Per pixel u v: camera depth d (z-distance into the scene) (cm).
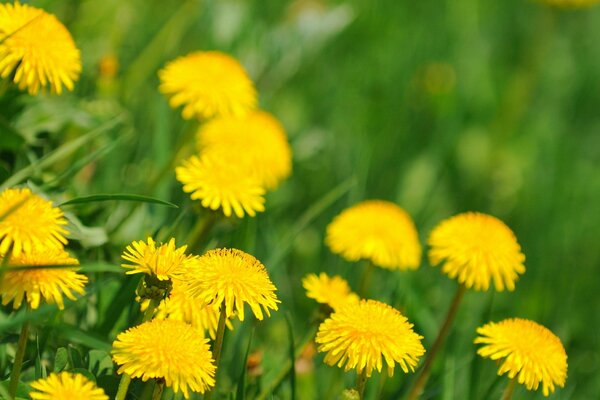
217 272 92
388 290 121
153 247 93
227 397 103
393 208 115
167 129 125
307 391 107
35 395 87
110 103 122
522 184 172
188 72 117
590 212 163
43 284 91
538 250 147
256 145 119
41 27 101
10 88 109
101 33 152
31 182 106
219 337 93
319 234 135
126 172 126
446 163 168
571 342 129
